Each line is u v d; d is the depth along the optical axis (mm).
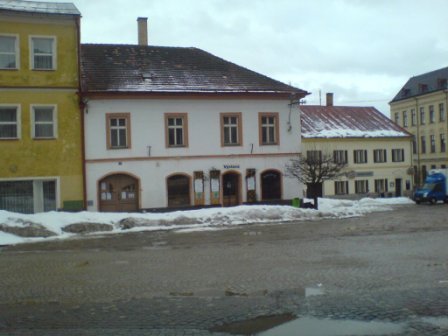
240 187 32312
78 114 29047
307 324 7617
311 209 31016
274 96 33000
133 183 30312
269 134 33188
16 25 27766
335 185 55062
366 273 11836
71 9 29047
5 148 27688
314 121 57594
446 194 45594
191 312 8523
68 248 18672
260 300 9320
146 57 34156
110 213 26391
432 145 70625
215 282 11180
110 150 29656
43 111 28594
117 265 14039
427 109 71250
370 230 22797
